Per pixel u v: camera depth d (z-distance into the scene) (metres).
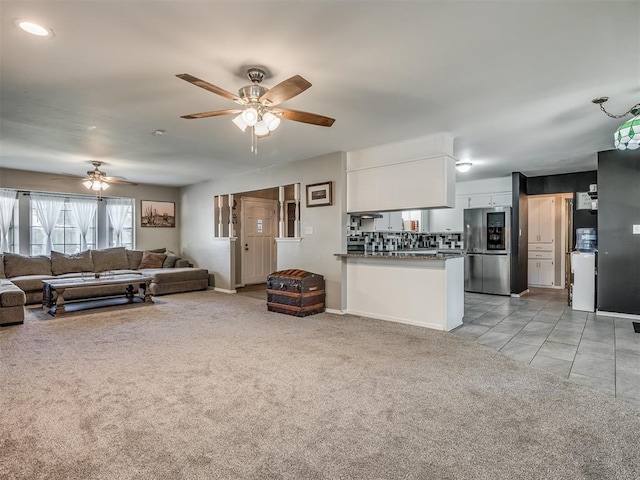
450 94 2.93
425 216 7.53
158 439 1.87
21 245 6.39
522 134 4.05
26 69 2.48
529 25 1.98
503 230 6.64
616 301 4.81
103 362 3.00
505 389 2.50
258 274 8.20
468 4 1.79
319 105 3.18
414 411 2.18
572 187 6.48
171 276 6.56
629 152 4.69
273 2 1.77
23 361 3.02
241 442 1.85
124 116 3.44
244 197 7.89
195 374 2.74
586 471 1.63
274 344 3.51
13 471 1.61
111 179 5.76
